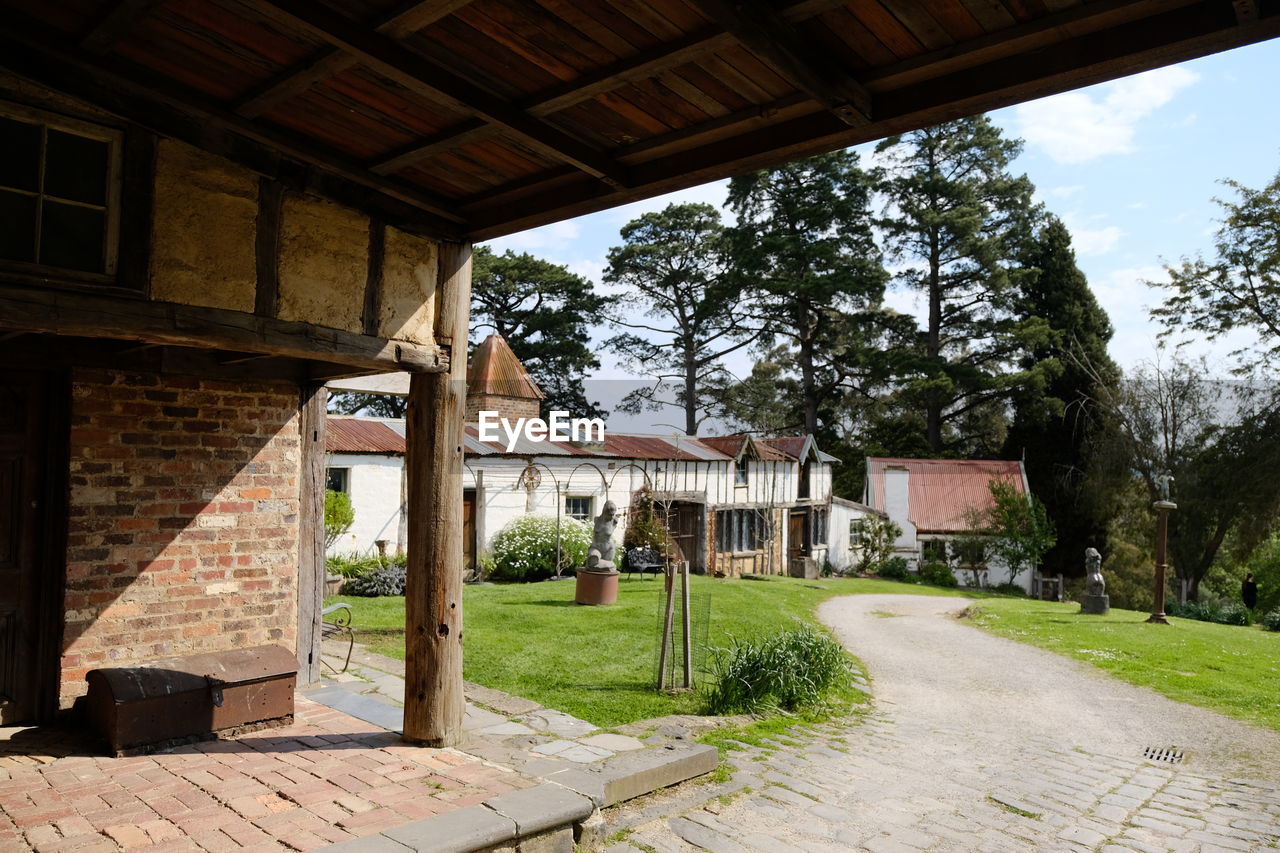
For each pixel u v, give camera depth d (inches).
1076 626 634.8
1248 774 272.4
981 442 1611.7
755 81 138.6
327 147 174.7
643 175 172.9
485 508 696.4
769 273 1482.5
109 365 214.4
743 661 311.0
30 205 145.5
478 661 329.4
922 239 1549.0
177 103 152.6
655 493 841.5
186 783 171.3
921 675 432.8
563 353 1419.8
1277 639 649.0
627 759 208.1
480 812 156.5
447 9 119.7
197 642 232.2
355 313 190.1
